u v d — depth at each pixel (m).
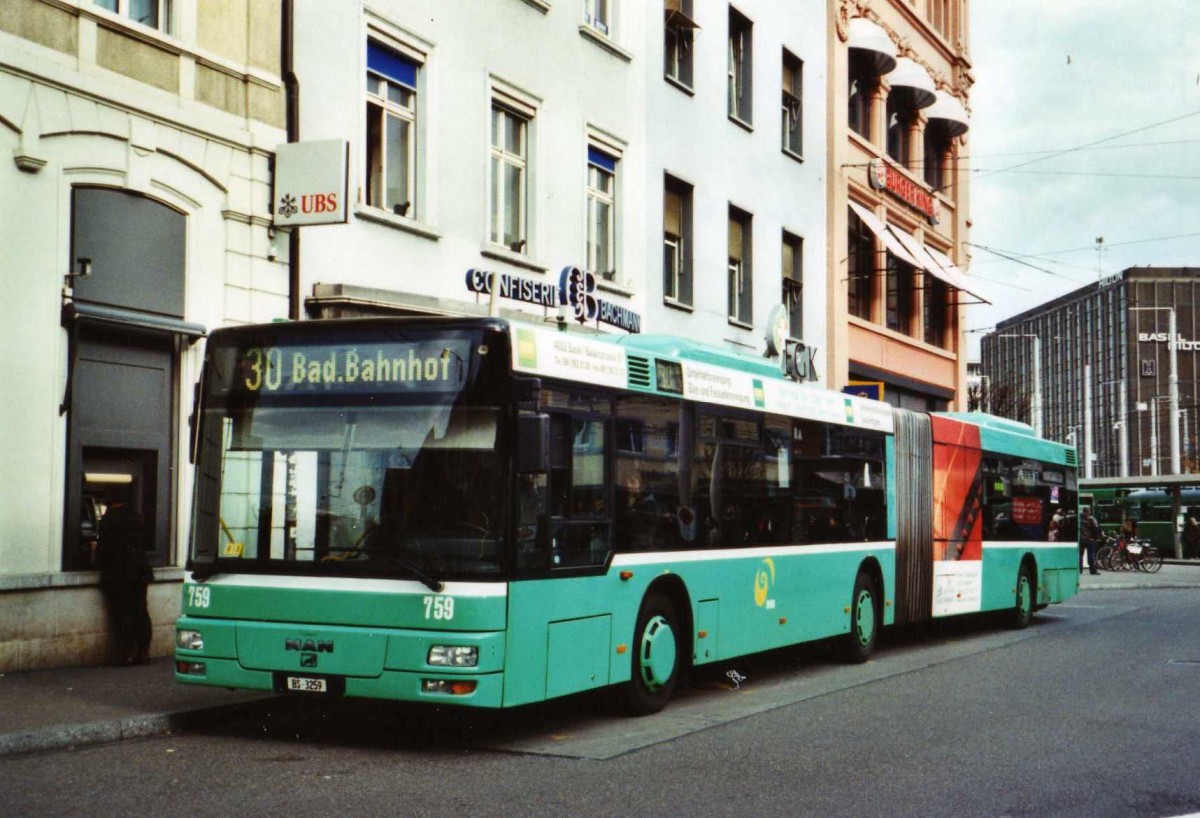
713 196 24.89
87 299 12.55
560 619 9.24
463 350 8.81
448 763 8.51
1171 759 8.85
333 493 8.90
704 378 11.70
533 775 8.12
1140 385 124.19
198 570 9.20
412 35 16.75
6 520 11.66
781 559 13.02
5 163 11.75
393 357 8.95
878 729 10.04
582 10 20.72
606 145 21.56
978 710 11.09
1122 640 18.14
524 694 8.79
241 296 14.23
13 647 11.62
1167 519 58.16
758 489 12.63
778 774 8.23
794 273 28.69
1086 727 10.18
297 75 15.04
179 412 13.60
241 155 14.25
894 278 34.72
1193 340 124.38
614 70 21.66
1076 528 23.25
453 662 8.44
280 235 14.67
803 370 26.20
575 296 19.02
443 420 8.76
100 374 12.79
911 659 15.52
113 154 12.77
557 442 9.34
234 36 14.30
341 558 8.78
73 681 11.22
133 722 9.37
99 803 7.14
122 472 13.09
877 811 7.22
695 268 24.14
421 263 16.78
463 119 17.66
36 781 7.73
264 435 9.13
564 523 9.37
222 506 9.20
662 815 7.05
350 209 15.14
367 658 8.59
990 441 19.39
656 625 10.72
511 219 19.25
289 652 8.80
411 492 8.72
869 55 31.53
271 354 9.22
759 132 26.81
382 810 7.05
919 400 36.31
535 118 19.47
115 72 12.80
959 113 36.62
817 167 29.45
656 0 23.03
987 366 162.38
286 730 9.80
